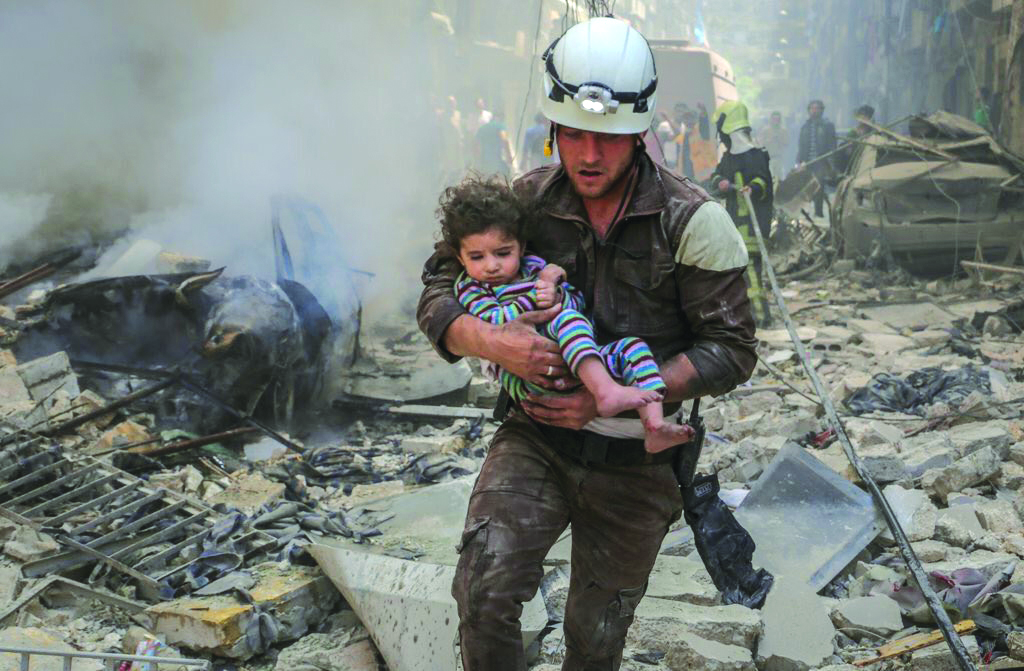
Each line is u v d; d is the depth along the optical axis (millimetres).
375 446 5801
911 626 3596
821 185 16438
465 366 6957
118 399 5750
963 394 6398
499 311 2225
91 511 4230
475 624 2188
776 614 3488
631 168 2258
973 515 4395
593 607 2477
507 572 2201
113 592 3648
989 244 11438
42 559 3662
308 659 3314
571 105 2189
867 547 4184
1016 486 4887
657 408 2094
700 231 2184
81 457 4668
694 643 3271
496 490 2281
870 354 8172
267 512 4293
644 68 2197
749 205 6910
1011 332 8891
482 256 2230
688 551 4043
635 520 2363
